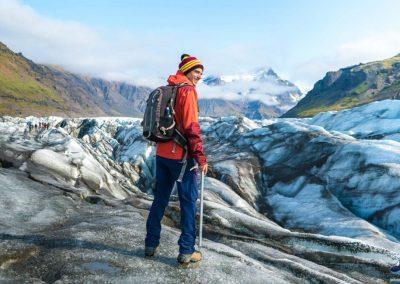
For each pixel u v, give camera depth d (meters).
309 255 7.89
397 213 15.28
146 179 31.70
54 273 4.94
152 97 5.09
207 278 5.07
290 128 24.55
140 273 4.96
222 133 32.41
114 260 5.26
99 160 27.44
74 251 5.47
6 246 5.36
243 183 20.28
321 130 22.98
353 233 14.53
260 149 24.17
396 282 7.17
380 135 25.48
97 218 7.57
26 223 6.93
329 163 19.75
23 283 4.57
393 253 8.07
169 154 5.06
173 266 5.25
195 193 5.22
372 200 16.58
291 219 17.19
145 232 6.57
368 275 7.45
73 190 10.07
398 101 31.80
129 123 72.50
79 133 70.12
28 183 9.62
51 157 15.30
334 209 16.94
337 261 7.74
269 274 5.70
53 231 6.42
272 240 8.48
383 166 17.36
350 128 31.94
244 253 7.24
